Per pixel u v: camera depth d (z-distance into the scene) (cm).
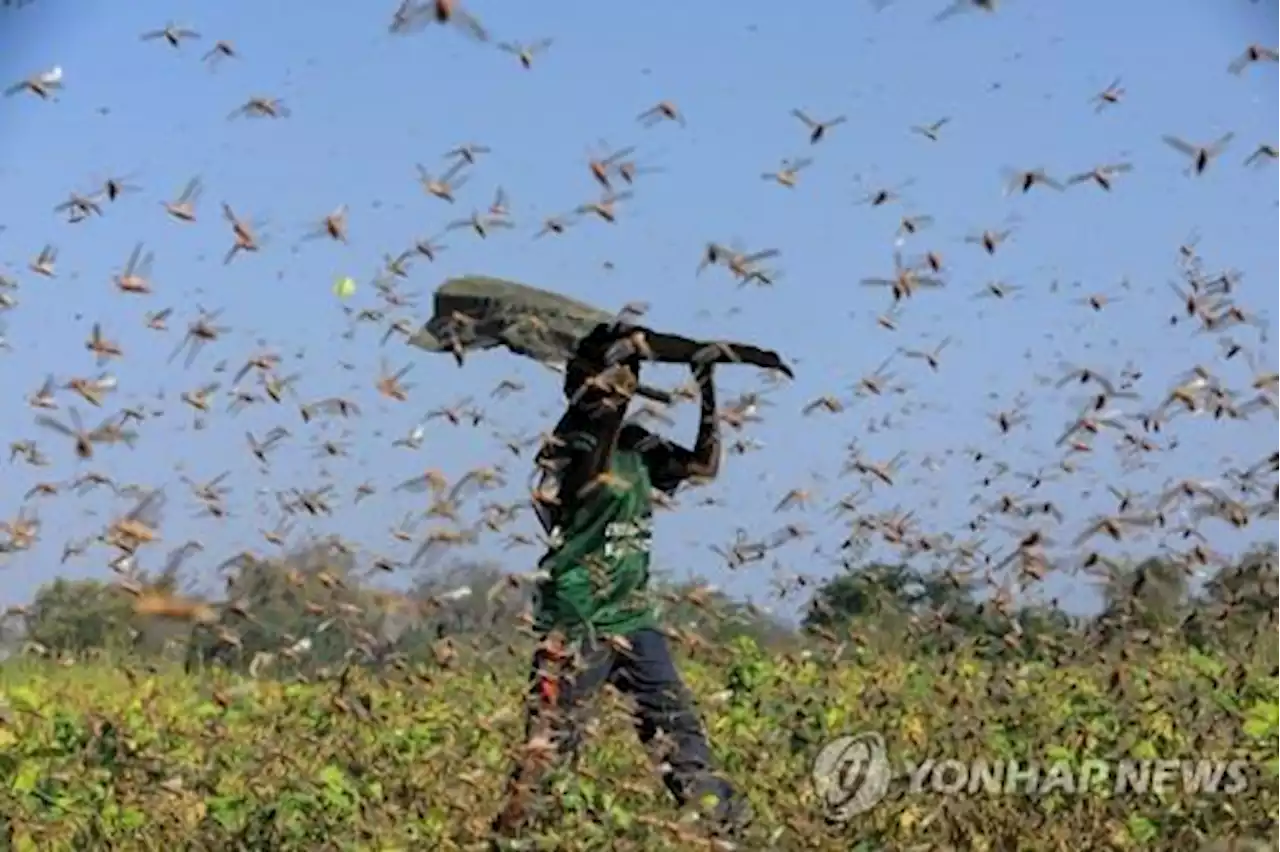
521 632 1352
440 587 1316
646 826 1237
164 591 773
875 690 1617
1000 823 1317
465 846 1230
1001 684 1556
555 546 1361
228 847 1286
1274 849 1227
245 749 1504
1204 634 1606
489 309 1338
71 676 1758
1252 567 1527
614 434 1356
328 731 1506
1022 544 1445
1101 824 1304
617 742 1456
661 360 1368
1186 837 1267
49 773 1390
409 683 1523
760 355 1385
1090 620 1623
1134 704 1500
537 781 1280
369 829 1272
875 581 1738
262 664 1281
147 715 1599
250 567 1250
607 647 1361
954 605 1708
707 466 1446
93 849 1282
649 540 1396
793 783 1423
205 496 1234
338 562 1290
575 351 1342
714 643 1566
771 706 1727
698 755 1370
